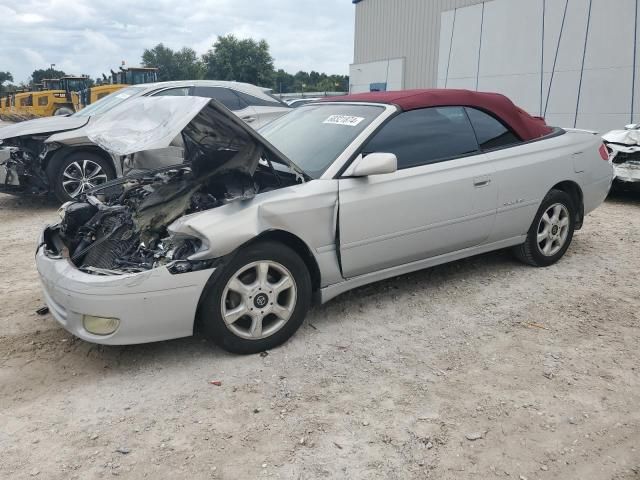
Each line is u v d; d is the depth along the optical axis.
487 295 4.51
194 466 2.59
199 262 3.27
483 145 4.49
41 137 7.95
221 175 3.78
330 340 3.79
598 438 2.77
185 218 3.31
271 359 3.55
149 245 3.54
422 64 23.55
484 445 2.72
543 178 4.77
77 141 7.88
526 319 4.08
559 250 5.18
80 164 8.06
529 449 2.69
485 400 3.08
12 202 9.03
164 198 3.81
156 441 2.77
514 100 16.92
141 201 4.02
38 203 8.96
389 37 25.23
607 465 2.59
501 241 4.73
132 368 3.46
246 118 8.97
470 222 4.38
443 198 4.16
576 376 3.32
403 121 4.14
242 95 9.27
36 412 3.03
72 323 3.29
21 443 2.77
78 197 4.46
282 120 4.91
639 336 3.81
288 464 2.60
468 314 4.18
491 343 3.73
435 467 2.58
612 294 4.53
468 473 2.54
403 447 2.71
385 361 3.51
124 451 2.69
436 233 4.21
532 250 4.99
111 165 8.24
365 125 4.05
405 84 24.61
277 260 3.51
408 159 4.08
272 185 3.77
